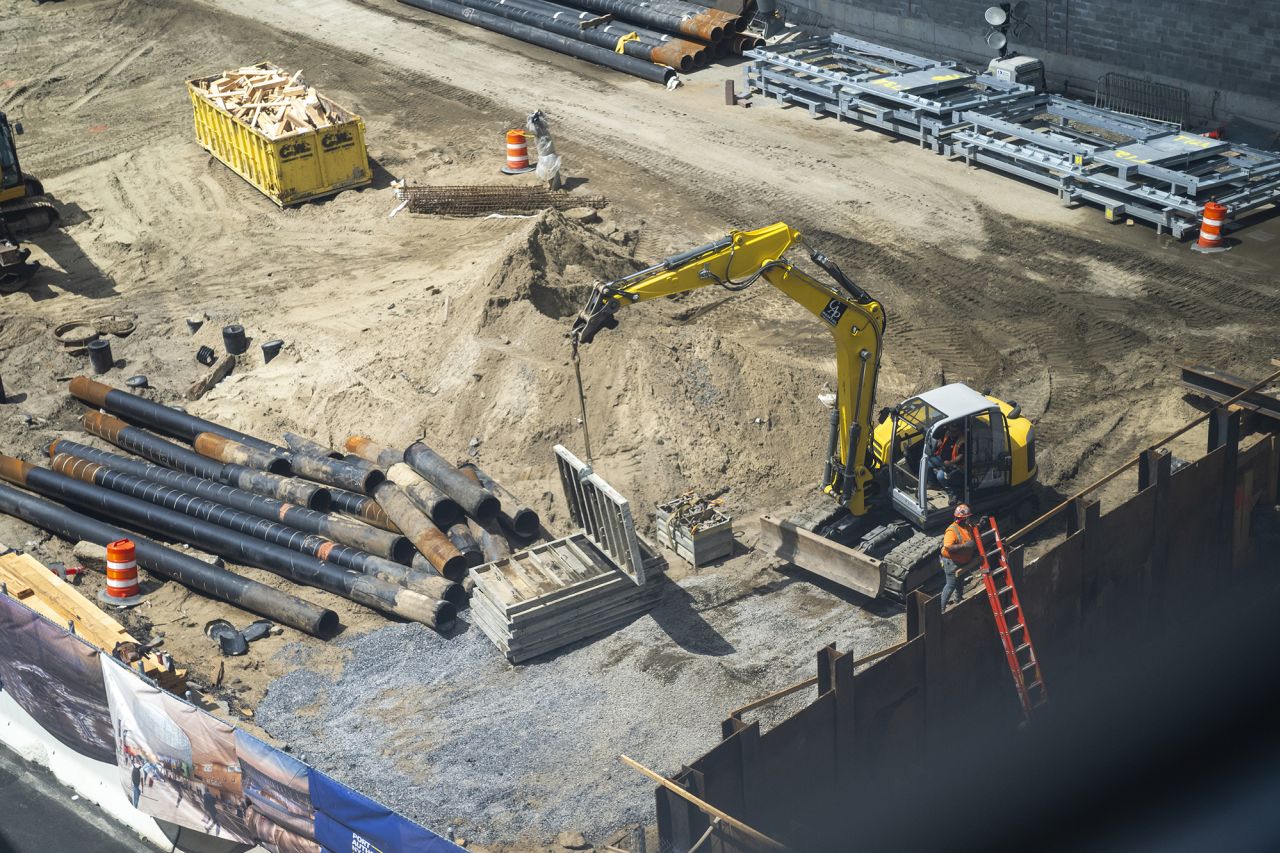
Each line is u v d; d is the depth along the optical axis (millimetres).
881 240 29266
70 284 30047
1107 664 18312
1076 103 32500
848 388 18984
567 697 17391
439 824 15484
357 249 30766
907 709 15703
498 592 18156
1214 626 19266
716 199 31688
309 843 13867
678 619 18719
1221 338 24781
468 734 16906
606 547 18781
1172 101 32406
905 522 19688
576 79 40031
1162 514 18078
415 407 23453
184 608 19703
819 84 35781
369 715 17391
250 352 26516
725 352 23188
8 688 17203
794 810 14703
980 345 25250
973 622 16031
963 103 32625
